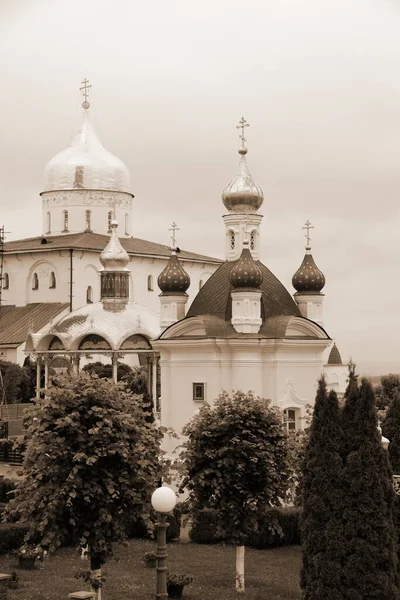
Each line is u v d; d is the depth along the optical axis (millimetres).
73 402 41969
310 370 73812
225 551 58031
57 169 169625
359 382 44875
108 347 107312
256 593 47906
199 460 50781
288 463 50938
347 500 40469
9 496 67375
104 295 111438
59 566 52406
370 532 40188
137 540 60281
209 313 73625
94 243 162750
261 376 71875
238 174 78000
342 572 40250
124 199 171750
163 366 74375
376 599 40031
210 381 72000
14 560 53688
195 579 50688
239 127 78812
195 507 51531
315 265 78500
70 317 110062
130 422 42625
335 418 41125
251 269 71375
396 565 40906
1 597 44719
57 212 169500
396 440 55781
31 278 163625
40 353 109250
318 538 40844
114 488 41750
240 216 77188
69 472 41438
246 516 49875
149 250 169250
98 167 169500
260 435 50719
